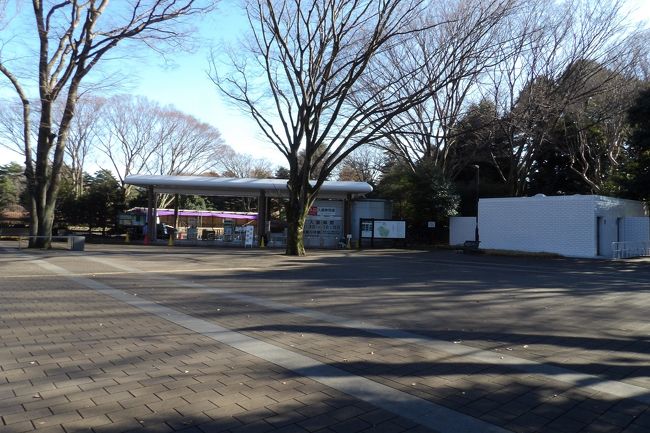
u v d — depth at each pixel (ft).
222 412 13.91
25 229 137.59
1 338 22.06
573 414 14.35
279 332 24.21
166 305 31.40
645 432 13.24
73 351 19.99
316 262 69.67
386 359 19.70
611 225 97.55
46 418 13.25
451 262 75.82
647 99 91.97
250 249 99.30
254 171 204.95
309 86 78.28
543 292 41.52
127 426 12.84
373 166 190.90
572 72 110.01
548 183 145.79
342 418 13.71
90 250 82.94
